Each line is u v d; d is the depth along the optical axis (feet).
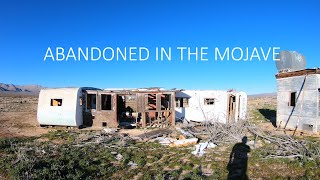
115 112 75.10
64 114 71.26
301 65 71.00
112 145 49.83
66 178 32.35
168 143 51.78
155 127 74.33
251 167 36.96
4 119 86.84
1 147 47.34
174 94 75.87
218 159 41.09
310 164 36.86
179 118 80.89
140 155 43.09
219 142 51.24
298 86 65.46
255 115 100.78
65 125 72.64
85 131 67.51
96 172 35.06
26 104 152.25
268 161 39.01
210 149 47.03
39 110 72.64
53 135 60.49
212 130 59.21
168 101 80.69
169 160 40.81
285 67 70.38
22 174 31.60
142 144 51.57
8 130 68.18
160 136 58.70
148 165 38.70
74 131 67.41
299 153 41.32
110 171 35.47
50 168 34.81
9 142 51.34
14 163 35.94
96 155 43.19
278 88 72.79
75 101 71.67
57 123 72.33
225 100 83.71
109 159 41.04
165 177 33.09
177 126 73.67
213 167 37.19
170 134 59.47
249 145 48.78
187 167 36.73
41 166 35.65
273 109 124.57
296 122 65.72
